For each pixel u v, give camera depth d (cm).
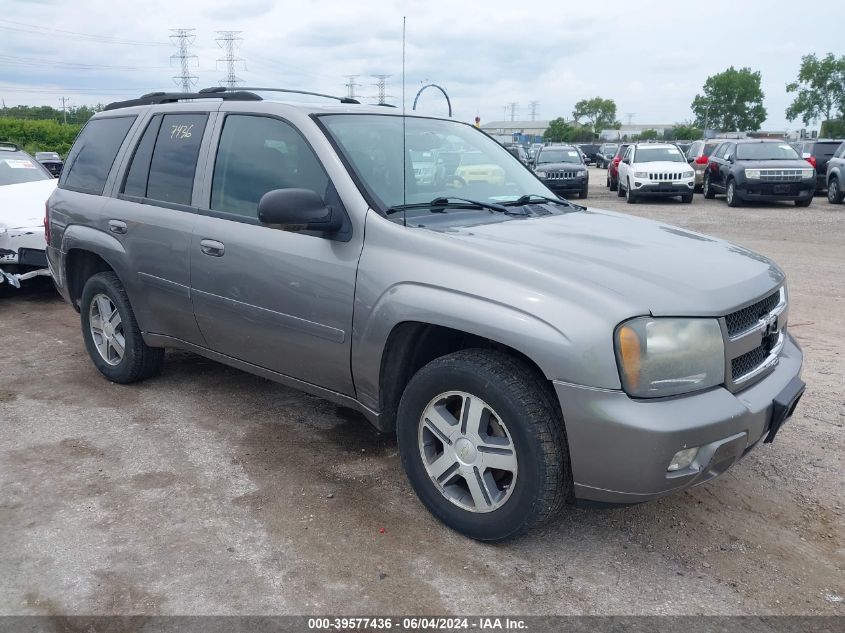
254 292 373
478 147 435
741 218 1504
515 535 298
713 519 334
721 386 284
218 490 355
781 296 339
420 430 321
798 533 323
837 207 1730
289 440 412
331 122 373
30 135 4769
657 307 272
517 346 278
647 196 1964
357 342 333
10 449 398
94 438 413
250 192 385
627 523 330
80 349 581
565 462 286
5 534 315
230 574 289
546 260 295
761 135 7394
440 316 298
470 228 339
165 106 453
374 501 346
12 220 713
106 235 463
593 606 273
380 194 344
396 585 284
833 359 548
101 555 301
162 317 439
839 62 8200
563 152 2238
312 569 293
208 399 472
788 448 403
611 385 266
